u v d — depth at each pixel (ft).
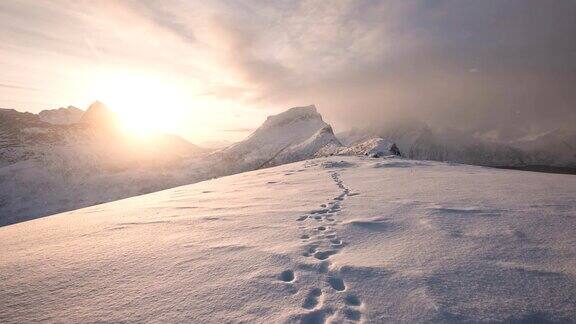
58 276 19.45
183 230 29.22
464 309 13.92
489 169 82.02
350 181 62.13
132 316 14.40
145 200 54.19
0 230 35.91
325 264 19.40
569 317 13.25
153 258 21.75
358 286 16.30
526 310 13.78
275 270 18.76
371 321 13.28
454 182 53.83
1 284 18.69
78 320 14.38
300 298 15.38
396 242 23.07
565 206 32.42
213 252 22.40
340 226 28.22
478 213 30.53
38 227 35.14
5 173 374.84
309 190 52.85
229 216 34.47
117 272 19.58
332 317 13.66
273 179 75.72
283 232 27.09
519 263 18.47
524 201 35.58
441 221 28.14
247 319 13.71
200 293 16.22
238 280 17.58
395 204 36.73
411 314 13.67
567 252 19.92
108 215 40.04
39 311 15.42
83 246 25.57
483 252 20.33
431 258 19.60
